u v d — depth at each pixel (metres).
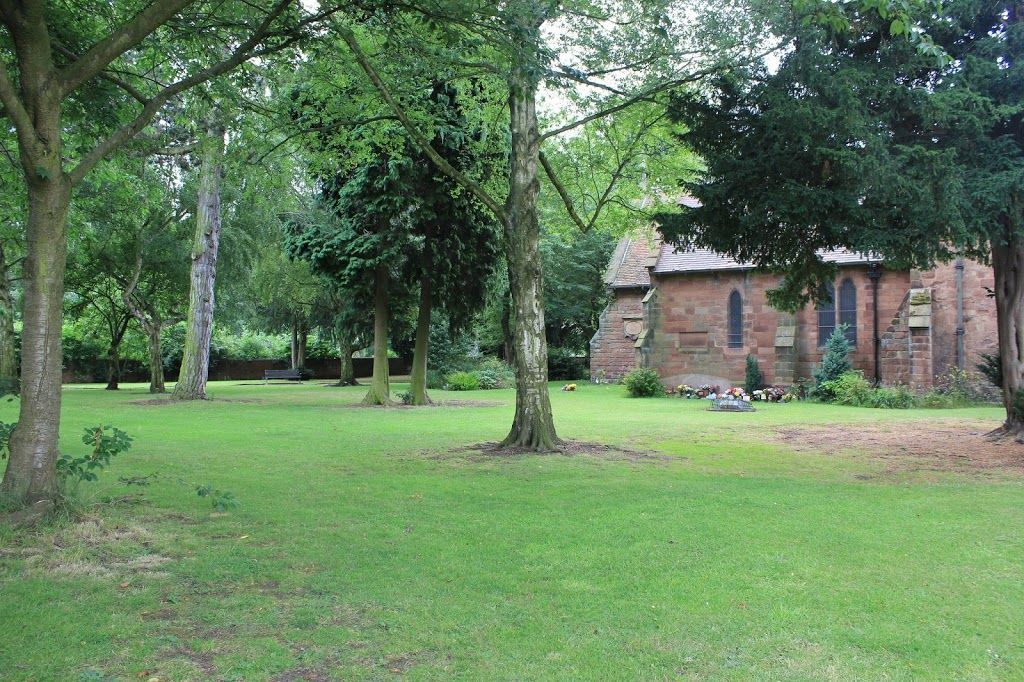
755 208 11.33
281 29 9.35
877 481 9.88
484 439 14.33
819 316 31.52
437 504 8.12
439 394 32.22
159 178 25.86
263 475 9.99
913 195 9.98
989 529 6.97
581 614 4.68
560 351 48.06
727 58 11.21
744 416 21.02
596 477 10.02
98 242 28.27
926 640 4.25
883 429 17.22
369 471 10.42
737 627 4.46
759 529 6.96
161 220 29.53
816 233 11.95
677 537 6.65
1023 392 14.18
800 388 30.02
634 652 4.09
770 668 3.89
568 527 7.04
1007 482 9.84
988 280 26.69
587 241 45.75
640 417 20.50
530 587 5.22
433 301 24.84
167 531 6.75
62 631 4.32
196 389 25.78
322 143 14.74
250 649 4.11
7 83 6.21
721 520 7.35
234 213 29.92
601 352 39.66
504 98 15.14
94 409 21.17
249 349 57.12
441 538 6.62
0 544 5.89
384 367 24.58
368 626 4.48
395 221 21.16
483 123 17.53
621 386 37.81
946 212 9.89
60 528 6.32
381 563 5.82
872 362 30.22
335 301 38.53
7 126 10.40
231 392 33.44
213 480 9.52
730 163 11.42
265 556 5.99
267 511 7.71
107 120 9.56
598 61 12.17
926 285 27.56
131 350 46.22
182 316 36.50
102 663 3.90
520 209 12.63
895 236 10.62
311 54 11.91
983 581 5.35
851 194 10.51
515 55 9.12
